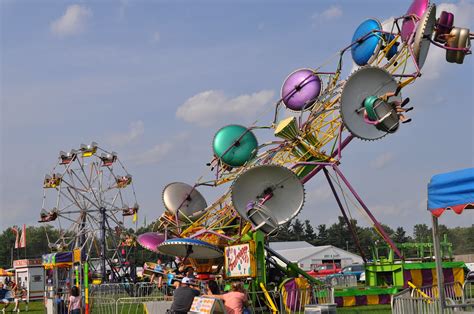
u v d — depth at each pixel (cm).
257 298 2523
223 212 2941
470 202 1330
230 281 2702
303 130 2806
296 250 9169
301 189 2519
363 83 2461
